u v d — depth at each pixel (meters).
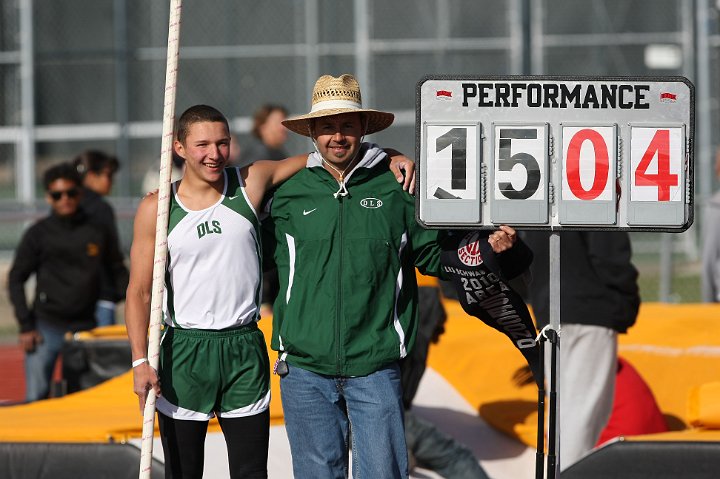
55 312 29.20
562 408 21.50
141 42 67.19
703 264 34.00
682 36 65.56
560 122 14.62
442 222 14.62
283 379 15.99
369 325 15.66
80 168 32.50
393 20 66.12
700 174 58.25
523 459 23.28
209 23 66.50
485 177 14.66
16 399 36.53
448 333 29.05
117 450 18.72
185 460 15.81
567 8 66.12
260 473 15.91
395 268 15.82
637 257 57.00
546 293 21.62
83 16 67.25
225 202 15.51
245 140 67.00
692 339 28.16
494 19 65.88
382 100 65.94
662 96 14.62
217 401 15.78
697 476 18.80
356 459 15.80
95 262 29.38
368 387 15.68
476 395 25.56
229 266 15.49
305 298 15.70
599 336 21.42
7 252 60.12
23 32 65.69
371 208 15.70
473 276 15.09
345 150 15.60
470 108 14.63
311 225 15.69
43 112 67.50
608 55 66.19
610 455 19.06
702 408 20.08
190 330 15.57
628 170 14.60
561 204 14.56
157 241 15.13
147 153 67.25
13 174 66.75
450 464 21.80
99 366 26.42
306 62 66.69
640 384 23.94
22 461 19.06
